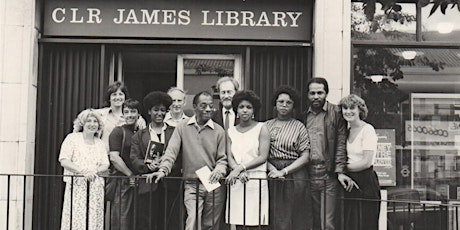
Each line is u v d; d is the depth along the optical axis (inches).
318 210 241.9
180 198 239.3
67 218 246.4
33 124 290.8
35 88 292.8
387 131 297.9
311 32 298.8
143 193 249.8
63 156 245.3
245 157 235.1
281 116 244.4
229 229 244.2
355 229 241.4
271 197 240.8
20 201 281.7
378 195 243.6
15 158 282.0
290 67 299.6
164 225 244.2
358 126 241.1
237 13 297.1
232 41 297.0
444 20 299.3
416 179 297.4
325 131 243.8
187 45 297.7
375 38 298.8
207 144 238.2
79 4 295.1
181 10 296.2
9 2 285.6
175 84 302.2
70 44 296.7
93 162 246.5
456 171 297.4
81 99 296.0
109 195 253.8
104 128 267.3
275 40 297.7
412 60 299.0
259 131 237.6
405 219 286.5
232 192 237.5
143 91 302.5
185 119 247.6
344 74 290.5
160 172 231.1
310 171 243.4
